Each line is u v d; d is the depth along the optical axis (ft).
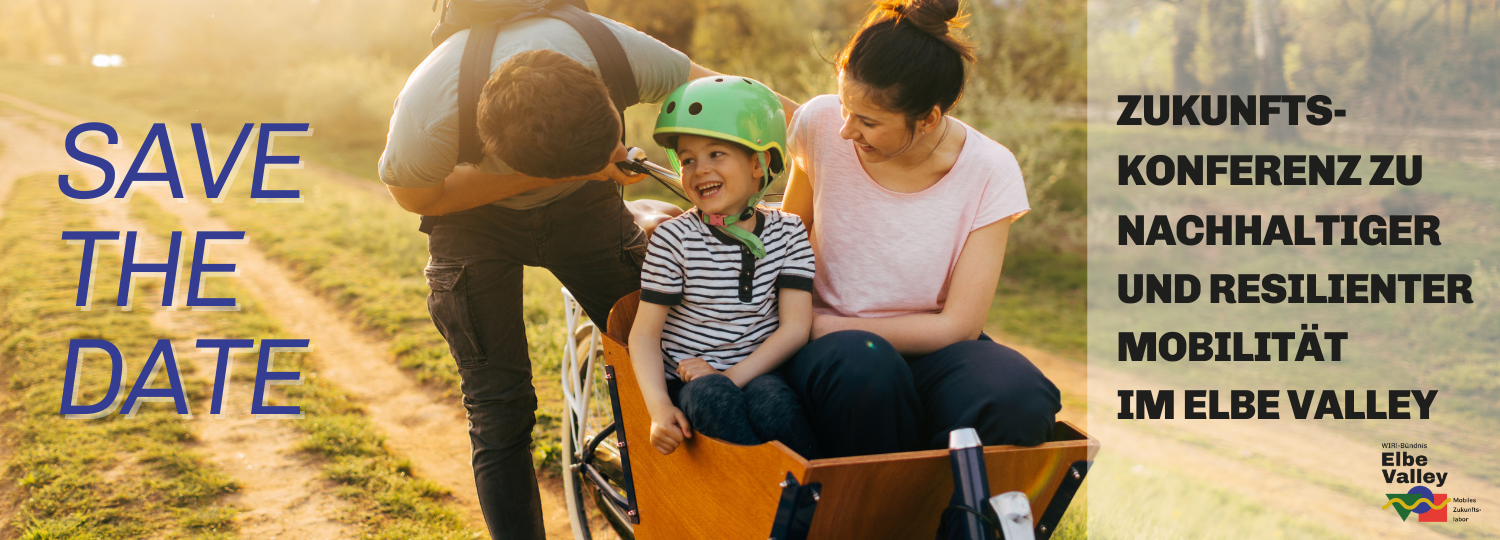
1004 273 36.73
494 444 7.99
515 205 7.66
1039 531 5.62
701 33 67.77
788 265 6.25
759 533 4.99
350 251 31.04
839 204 6.62
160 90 120.78
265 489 12.34
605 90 5.76
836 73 6.01
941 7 5.45
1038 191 39.93
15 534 11.11
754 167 6.05
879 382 5.30
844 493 4.75
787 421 5.32
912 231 6.37
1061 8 45.29
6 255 29.40
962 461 4.74
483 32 6.53
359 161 72.64
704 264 6.09
